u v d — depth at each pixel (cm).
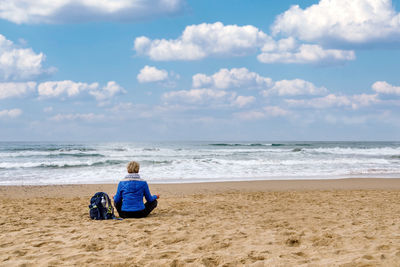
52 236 478
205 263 346
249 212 707
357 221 578
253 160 2495
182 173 1750
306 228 523
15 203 872
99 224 570
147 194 650
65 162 2281
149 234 489
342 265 325
